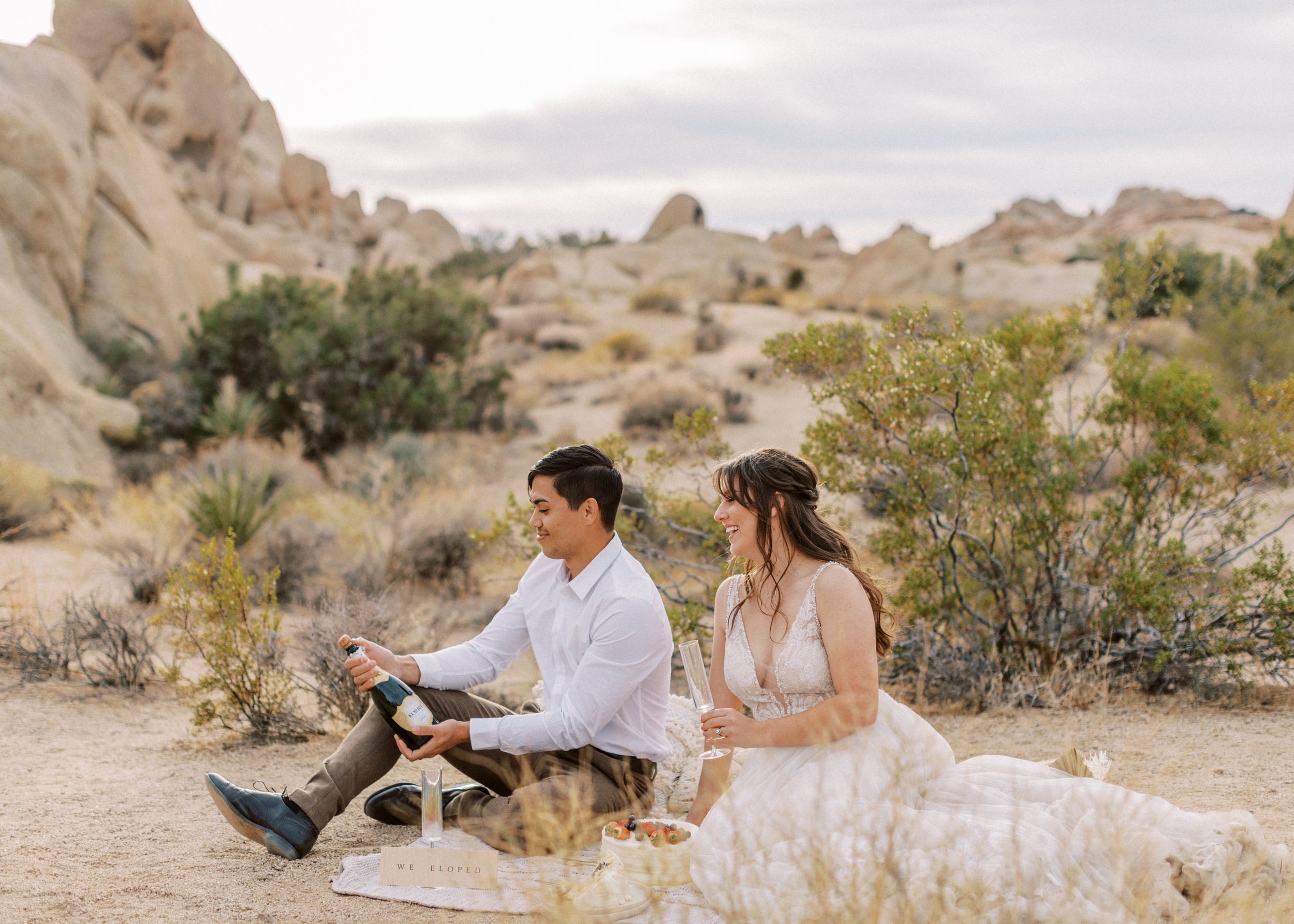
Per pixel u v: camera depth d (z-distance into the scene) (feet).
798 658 9.76
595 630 11.03
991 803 9.41
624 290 168.04
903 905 7.59
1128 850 8.51
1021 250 205.16
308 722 17.16
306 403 61.11
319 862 10.94
